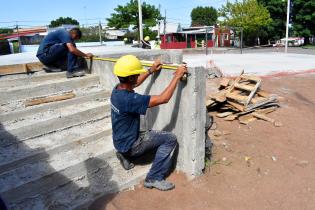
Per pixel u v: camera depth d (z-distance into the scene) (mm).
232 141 5418
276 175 4422
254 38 48906
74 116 4742
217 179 4266
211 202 3803
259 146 5281
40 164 3920
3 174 3676
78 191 3822
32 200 3588
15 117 4461
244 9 43219
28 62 6062
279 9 46469
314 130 6035
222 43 50156
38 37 32781
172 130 4277
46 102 4914
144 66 4320
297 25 45031
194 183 4145
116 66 3645
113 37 41906
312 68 13508
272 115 6773
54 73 5609
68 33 5543
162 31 45594
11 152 3965
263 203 3805
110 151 4312
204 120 4082
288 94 8695
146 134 3959
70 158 4094
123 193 3932
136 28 42250
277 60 17281
